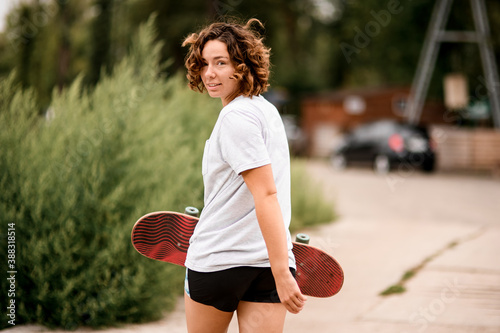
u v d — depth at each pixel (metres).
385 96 30.80
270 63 2.45
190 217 2.56
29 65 10.05
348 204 12.76
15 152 4.73
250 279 2.22
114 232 4.51
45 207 4.52
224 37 2.30
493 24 25.06
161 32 26.27
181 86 7.70
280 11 35.78
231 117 2.20
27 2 9.47
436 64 27.66
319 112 32.94
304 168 11.52
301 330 4.40
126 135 4.83
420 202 13.07
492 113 22.92
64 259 4.40
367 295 5.35
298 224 9.59
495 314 4.62
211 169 2.31
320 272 2.51
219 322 2.32
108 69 13.50
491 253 6.91
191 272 2.33
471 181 17.94
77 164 4.71
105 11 13.70
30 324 4.50
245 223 2.24
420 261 6.64
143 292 4.66
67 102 5.14
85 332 4.41
